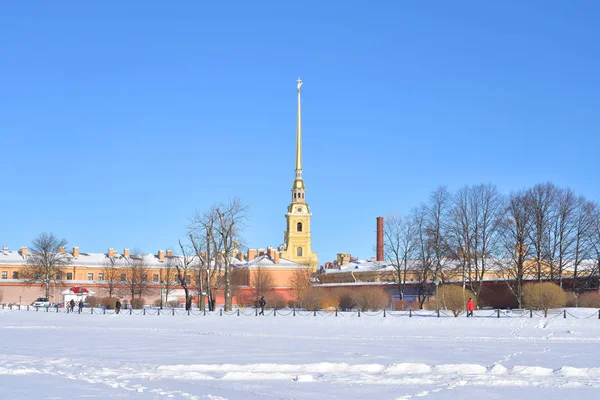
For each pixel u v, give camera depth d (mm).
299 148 189375
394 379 26375
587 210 87562
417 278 98188
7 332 55281
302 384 25453
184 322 68750
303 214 185125
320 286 118625
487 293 89500
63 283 146000
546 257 86438
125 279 138750
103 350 38719
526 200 88500
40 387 24906
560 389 23938
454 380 26062
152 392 23812
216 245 93562
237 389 24438
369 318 66000
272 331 54125
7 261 148250
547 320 57438
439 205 93562
